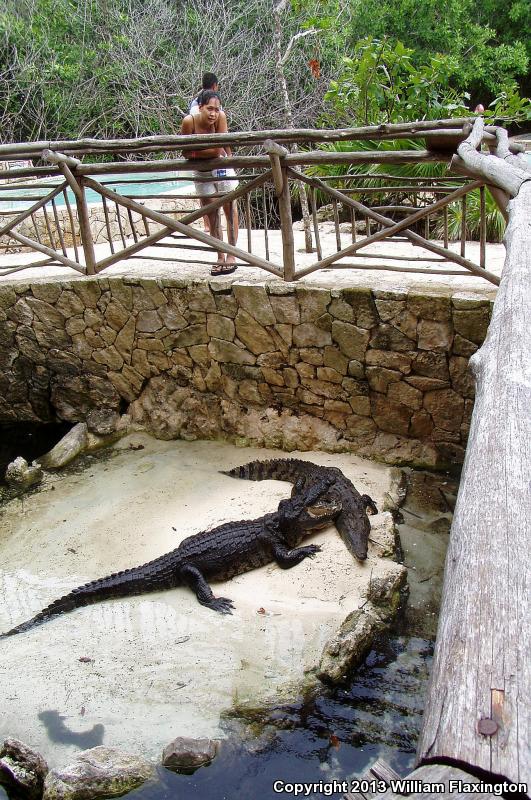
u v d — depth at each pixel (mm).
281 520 4285
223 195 5547
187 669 3492
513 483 1578
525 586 1286
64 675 3496
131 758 2973
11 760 2977
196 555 4145
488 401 1971
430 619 3752
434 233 7441
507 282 2557
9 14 14734
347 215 8562
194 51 14422
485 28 13102
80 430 6164
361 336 5074
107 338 6059
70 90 14602
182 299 5605
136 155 14391
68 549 4602
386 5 12547
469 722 1070
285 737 3086
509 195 3436
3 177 5648
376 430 5379
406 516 4664
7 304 6152
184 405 6008
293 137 5090
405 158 4875
